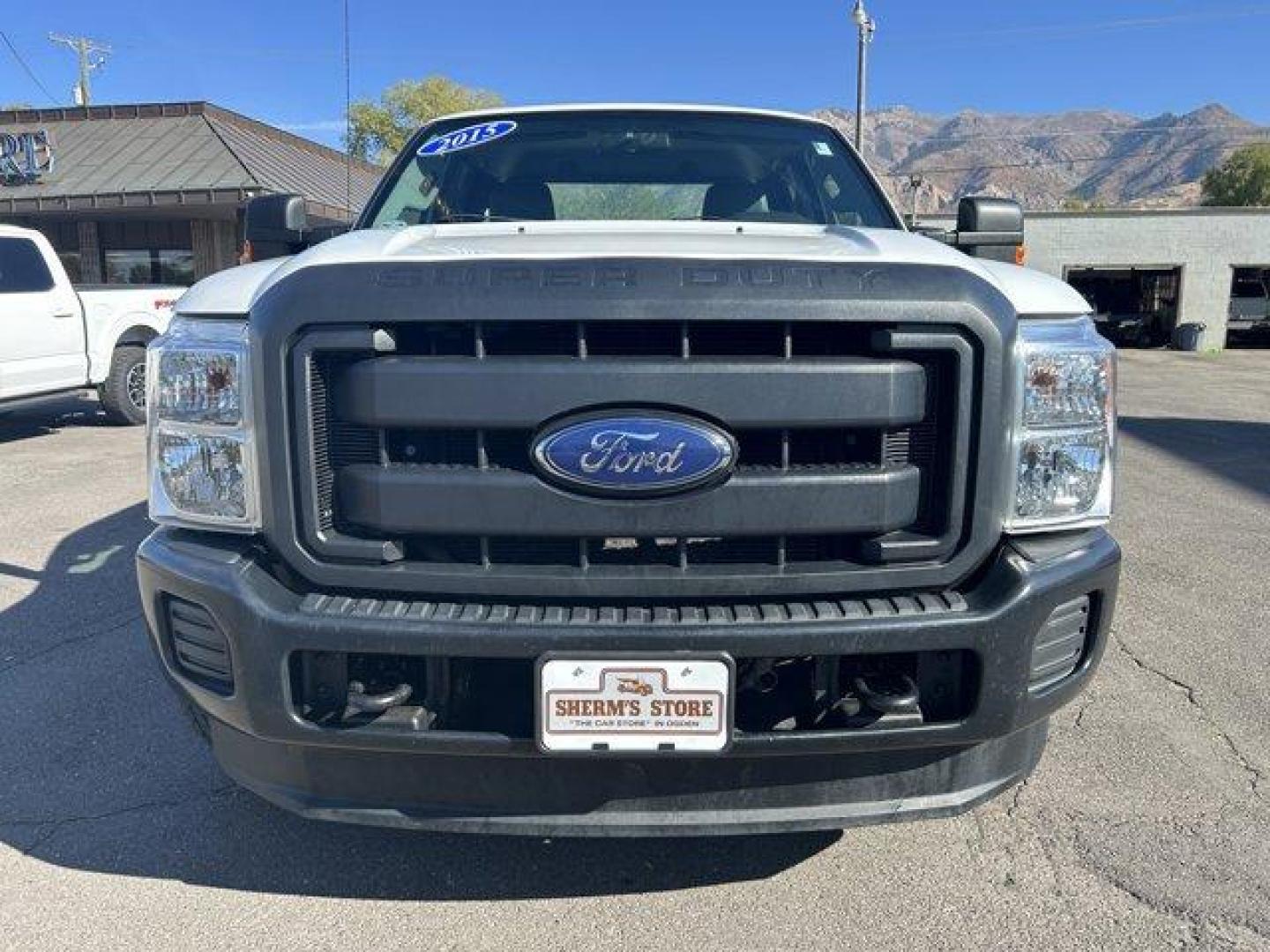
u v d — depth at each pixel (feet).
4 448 30.89
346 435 7.07
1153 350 100.78
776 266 6.92
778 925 8.01
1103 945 7.74
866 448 7.07
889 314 6.77
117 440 32.65
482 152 12.30
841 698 7.12
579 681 6.68
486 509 6.81
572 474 6.72
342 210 65.05
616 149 12.32
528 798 7.23
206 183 61.00
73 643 14.12
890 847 9.09
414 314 6.66
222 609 7.00
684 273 6.80
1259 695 12.36
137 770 10.55
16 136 63.05
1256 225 100.42
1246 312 102.12
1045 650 7.27
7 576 17.20
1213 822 9.47
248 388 7.15
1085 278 108.06
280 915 8.15
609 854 9.00
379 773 7.33
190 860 8.91
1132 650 13.89
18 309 30.94
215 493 7.31
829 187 12.17
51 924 8.02
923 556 7.05
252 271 8.15
